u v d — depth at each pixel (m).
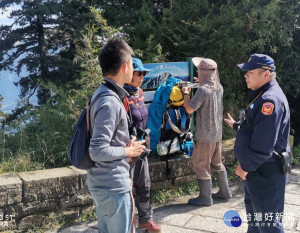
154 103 4.32
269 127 2.44
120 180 2.18
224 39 5.65
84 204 3.79
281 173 2.59
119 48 2.25
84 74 4.63
